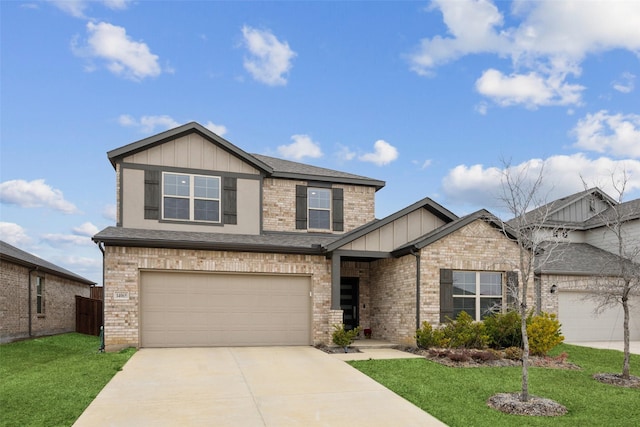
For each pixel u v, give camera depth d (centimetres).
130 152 1503
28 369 1095
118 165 1493
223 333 1412
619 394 881
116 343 1303
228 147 1592
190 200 1548
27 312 1761
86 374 970
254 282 1454
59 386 870
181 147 1560
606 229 2122
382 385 914
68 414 707
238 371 1023
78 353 1422
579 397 852
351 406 773
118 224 1472
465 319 1326
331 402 795
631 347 1581
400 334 1474
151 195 1509
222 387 881
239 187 1609
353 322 1709
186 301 1392
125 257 1330
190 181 1556
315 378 967
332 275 1449
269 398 812
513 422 702
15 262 1636
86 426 660
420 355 1266
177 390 855
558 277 1783
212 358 1179
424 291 1388
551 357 1283
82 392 828
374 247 1493
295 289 1487
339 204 1775
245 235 1562
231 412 732
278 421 693
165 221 1512
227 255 1416
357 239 1480
